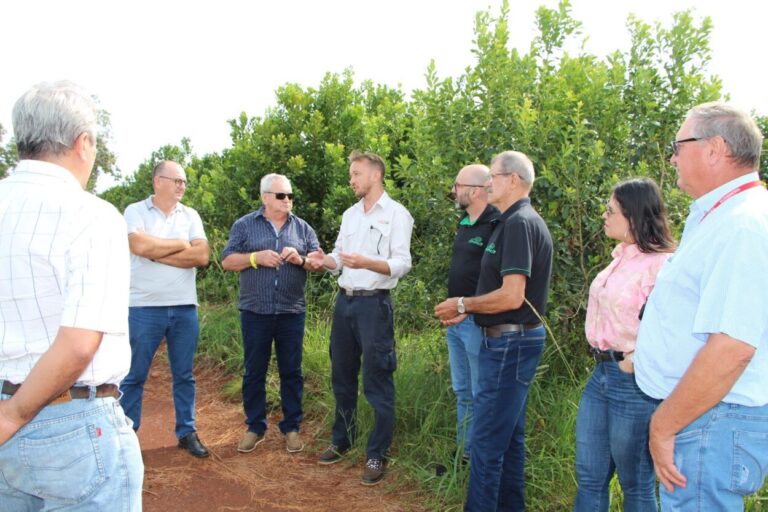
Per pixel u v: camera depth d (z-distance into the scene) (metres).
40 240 1.73
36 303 1.75
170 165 4.25
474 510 3.04
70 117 1.83
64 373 1.66
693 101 4.79
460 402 3.95
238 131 8.59
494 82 4.61
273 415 5.09
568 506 3.33
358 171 4.08
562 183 4.40
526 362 2.99
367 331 3.94
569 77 4.90
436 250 4.90
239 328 6.50
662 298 2.03
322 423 4.72
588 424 2.69
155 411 5.30
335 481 3.95
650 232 2.56
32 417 1.69
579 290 4.37
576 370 4.36
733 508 1.84
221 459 4.27
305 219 7.75
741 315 1.72
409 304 5.12
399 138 7.95
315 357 5.54
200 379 6.08
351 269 4.05
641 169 4.36
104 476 1.83
